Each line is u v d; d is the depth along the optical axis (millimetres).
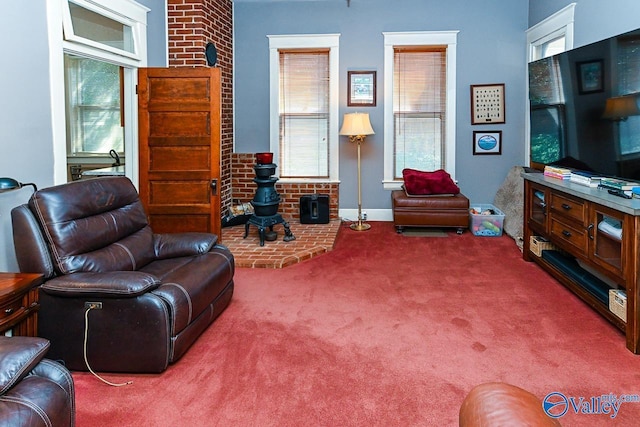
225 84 6012
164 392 2250
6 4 2713
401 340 2799
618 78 3084
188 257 3248
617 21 3877
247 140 6414
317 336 2861
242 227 5906
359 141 6027
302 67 6305
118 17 4035
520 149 6145
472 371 2422
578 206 3271
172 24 5059
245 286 3826
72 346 2420
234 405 2131
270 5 6203
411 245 5184
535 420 831
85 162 6426
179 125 4465
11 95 2764
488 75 6086
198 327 2746
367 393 2227
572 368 2436
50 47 3090
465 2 6016
